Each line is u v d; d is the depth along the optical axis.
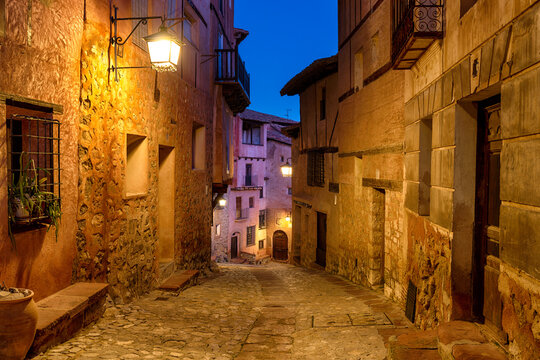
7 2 3.57
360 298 7.23
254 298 7.55
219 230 27.11
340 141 10.31
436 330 3.67
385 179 7.05
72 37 4.60
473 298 3.81
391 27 6.64
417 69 5.20
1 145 3.57
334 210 10.99
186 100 9.20
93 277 5.22
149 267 7.01
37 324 3.54
